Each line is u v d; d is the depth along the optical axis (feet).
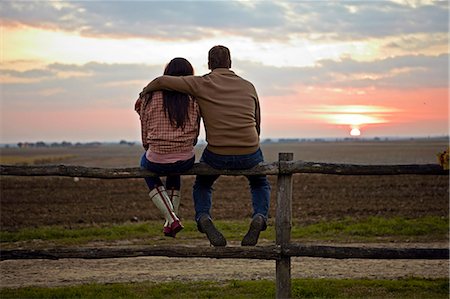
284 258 23.00
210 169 22.56
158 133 21.91
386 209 63.05
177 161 22.02
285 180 23.03
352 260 35.68
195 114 22.13
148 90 22.00
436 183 93.35
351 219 53.21
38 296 26.78
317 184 93.40
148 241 43.52
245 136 22.02
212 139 22.03
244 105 22.11
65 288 28.09
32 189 91.25
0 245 43.60
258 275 31.71
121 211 65.67
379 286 28.17
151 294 27.04
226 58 22.66
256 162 22.50
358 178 103.71
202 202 23.34
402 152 342.03
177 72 22.85
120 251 22.89
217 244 22.70
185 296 26.76
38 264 35.22
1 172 22.52
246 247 22.77
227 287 28.35
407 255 22.71
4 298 26.58
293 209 64.03
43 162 251.60
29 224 56.13
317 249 22.81
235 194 80.94
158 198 22.97
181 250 22.79
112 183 100.37
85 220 58.44
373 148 459.32
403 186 89.10
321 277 30.96
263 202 23.29
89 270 33.37
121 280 30.71
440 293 27.04
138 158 310.04
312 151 394.32
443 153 22.50
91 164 233.35
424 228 46.85
